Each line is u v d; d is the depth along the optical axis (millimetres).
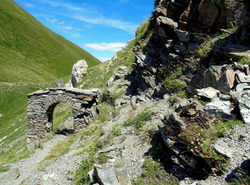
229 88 7582
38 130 21812
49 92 21219
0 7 126375
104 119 17250
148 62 16234
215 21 11047
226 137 6238
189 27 12367
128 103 17609
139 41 26641
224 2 10055
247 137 5844
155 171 7762
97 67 41031
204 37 11461
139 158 9039
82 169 10758
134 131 11961
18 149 21547
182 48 12891
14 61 88750
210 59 10023
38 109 21641
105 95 20453
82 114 20812
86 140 15570
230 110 6820
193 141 6301
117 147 11070
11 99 48281
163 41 14734
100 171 7613
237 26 9922
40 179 11969
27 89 53094
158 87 14625
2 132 35125
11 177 13672
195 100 8227
